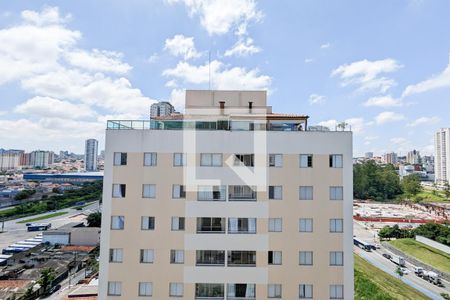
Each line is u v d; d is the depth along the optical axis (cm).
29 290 5334
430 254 8706
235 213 2725
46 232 9006
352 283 2655
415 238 10244
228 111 3244
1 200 16000
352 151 2775
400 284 6462
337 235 2703
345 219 2719
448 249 8800
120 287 2680
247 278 2659
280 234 2702
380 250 9612
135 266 2691
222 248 2695
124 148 2797
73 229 9188
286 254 2688
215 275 2664
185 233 2705
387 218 13675
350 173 2750
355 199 19725
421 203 17725
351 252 2688
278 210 2722
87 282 5922
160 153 2784
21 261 7481
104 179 2775
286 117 3002
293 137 2783
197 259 2692
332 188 2753
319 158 2767
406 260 8594
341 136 2783
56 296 5509
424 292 6250
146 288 2673
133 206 2745
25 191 17325
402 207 17075
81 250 8356
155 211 2736
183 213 2727
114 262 2698
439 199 18650
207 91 3284
